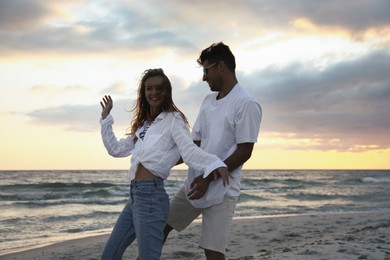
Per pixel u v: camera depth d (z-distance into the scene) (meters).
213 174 2.71
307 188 33.34
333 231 9.09
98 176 54.75
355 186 37.22
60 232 10.02
